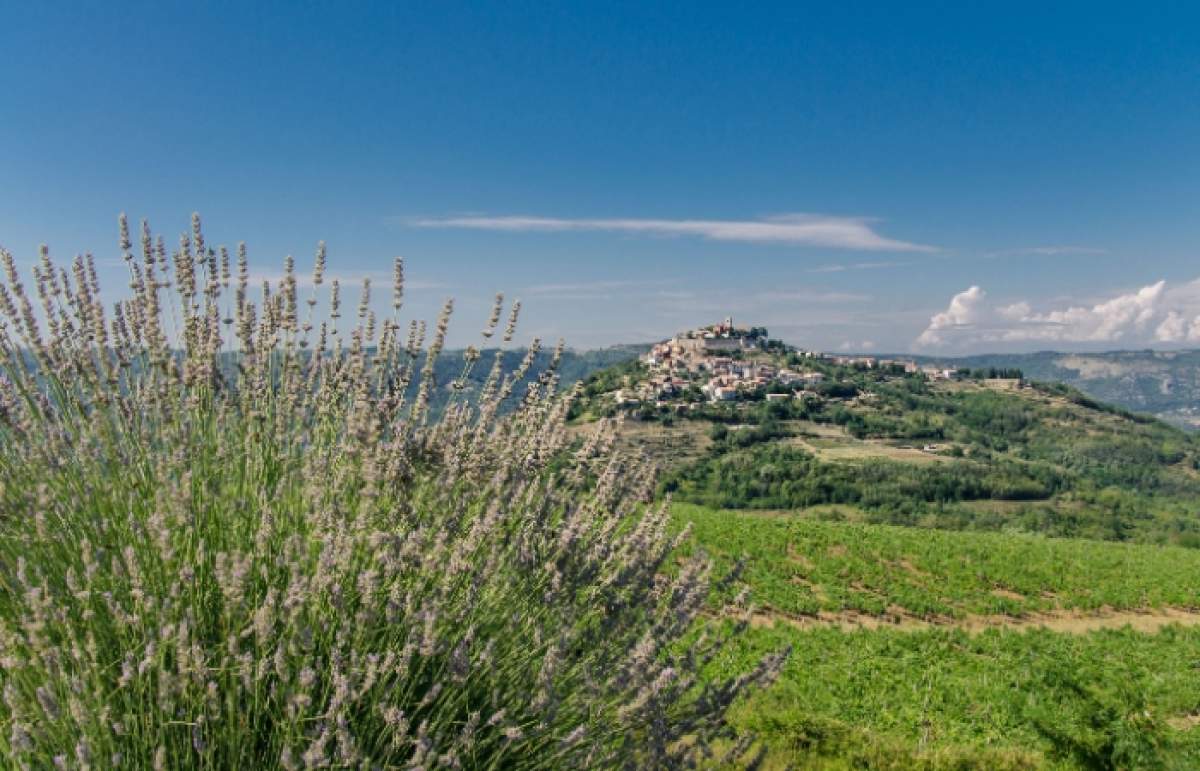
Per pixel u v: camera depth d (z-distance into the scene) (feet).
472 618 10.36
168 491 9.66
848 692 53.21
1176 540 351.05
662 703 10.30
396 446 11.03
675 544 13.61
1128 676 60.85
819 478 419.13
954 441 599.16
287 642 8.61
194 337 11.84
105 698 8.11
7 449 10.16
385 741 9.10
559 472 14.21
